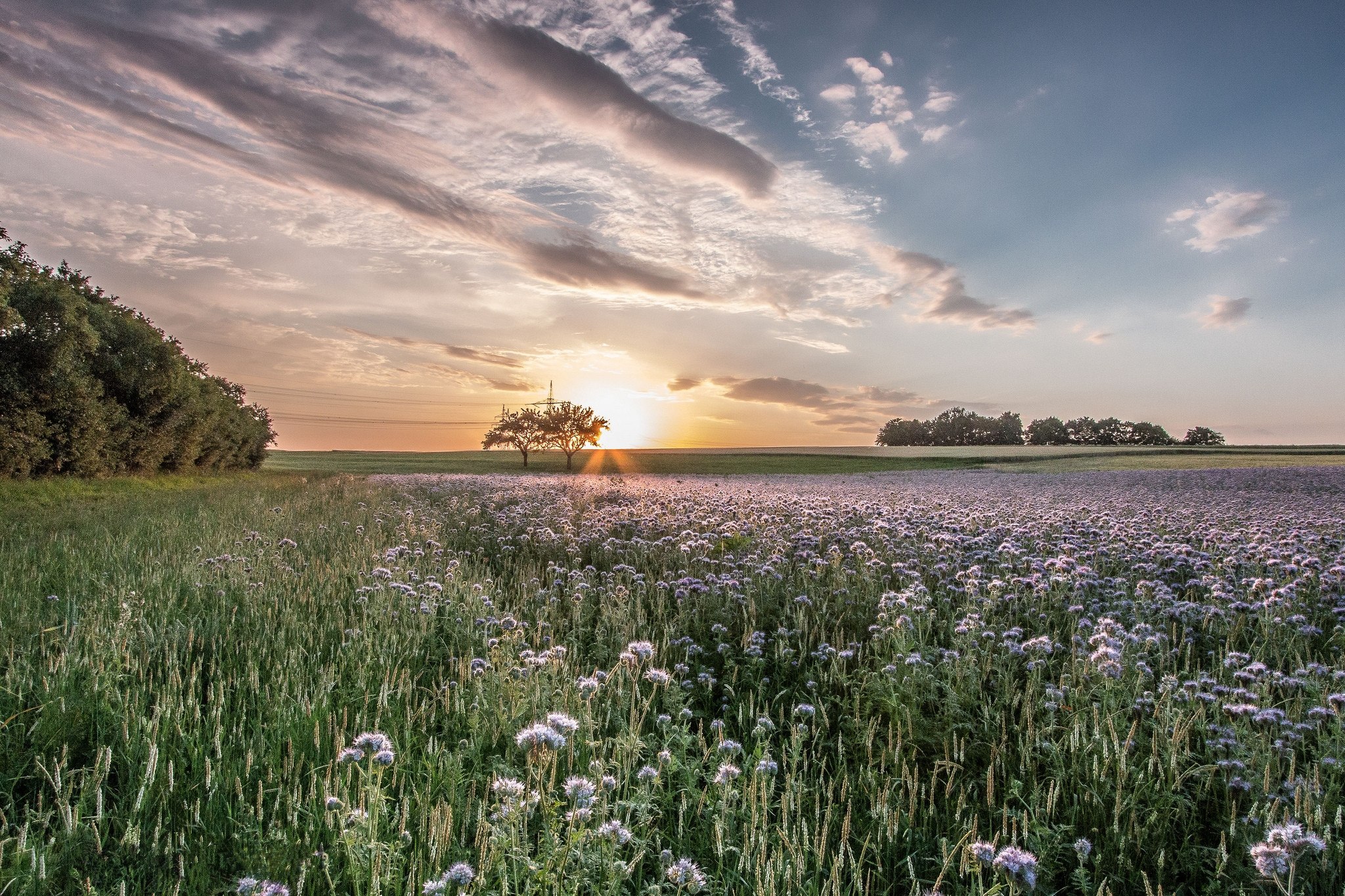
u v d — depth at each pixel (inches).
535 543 467.5
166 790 133.0
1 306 971.3
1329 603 290.4
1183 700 187.9
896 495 893.2
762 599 299.9
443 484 1198.3
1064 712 180.7
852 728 184.1
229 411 2084.2
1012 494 1010.7
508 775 143.8
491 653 215.5
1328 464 2108.8
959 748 168.6
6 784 139.4
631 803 127.5
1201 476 1529.3
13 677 178.4
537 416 3161.9
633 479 1555.1
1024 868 108.1
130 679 185.9
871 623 271.6
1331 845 122.3
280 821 127.3
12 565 341.1
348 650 218.5
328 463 3435.0
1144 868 130.0
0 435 975.0
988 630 241.8
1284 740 163.3
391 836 122.1
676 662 239.5
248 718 171.3
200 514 624.7
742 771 143.8
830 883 112.7
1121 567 359.6
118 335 1386.6
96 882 108.3
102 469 1234.6
